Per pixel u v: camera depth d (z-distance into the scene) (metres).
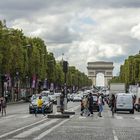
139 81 156.25
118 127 35.56
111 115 56.62
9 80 102.19
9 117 48.78
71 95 127.25
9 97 108.31
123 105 62.66
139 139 26.14
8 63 90.06
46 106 57.78
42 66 128.62
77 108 76.19
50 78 153.38
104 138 26.22
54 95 96.25
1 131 30.30
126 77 170.25
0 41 87.94
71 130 31.77
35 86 132.12
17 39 95.00
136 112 68.50
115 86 92.75
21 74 106.50
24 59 105.88
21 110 67.12
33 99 59.03
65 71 55.06
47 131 30.61
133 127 35.84
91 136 27.34
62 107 51.72
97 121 43.00
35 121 41.78
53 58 155.25
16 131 30.34
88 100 53.59
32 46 117.12
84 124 38.28
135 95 78.94
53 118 47.06
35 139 24.98
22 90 122.62
